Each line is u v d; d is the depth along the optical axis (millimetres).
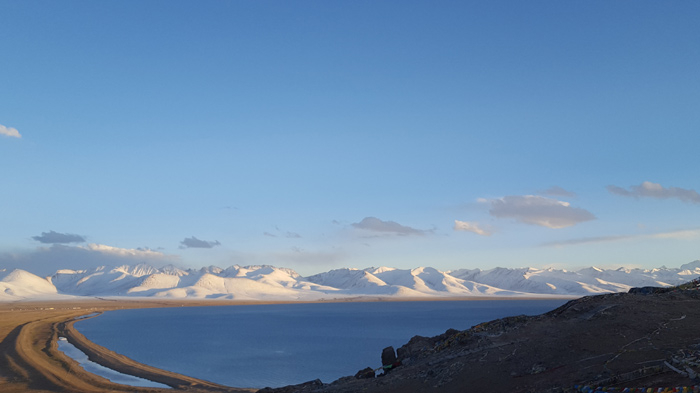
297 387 43000
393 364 39531
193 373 92562
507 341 32406
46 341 118875
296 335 170250
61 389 63562
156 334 175375
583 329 30828
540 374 26562
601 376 23828
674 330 27750
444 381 29469
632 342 27281
